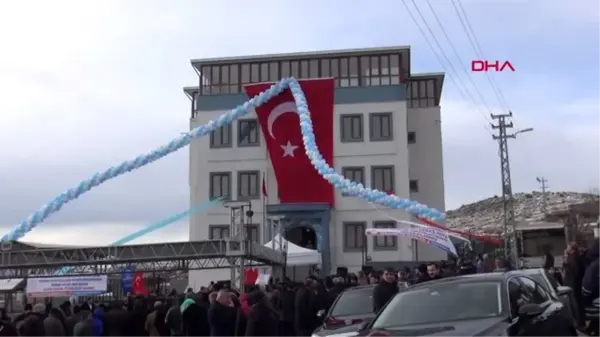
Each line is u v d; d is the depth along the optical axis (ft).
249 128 143.84
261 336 37.86
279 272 102.12
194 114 160.35
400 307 27.50
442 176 152.05
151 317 52.11
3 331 30.35
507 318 25.02
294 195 133.49
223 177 142.92
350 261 134.92
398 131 139.74
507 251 142.51
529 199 401.08
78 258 81.05
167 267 86.94
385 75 145.28
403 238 133.69
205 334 47.21
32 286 75.92
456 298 26.86
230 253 75.97
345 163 139.95
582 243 42.57
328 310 44.68
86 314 49.06
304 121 115.03
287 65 148.05
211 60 147.84
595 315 35.27
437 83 161.38
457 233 136.98
